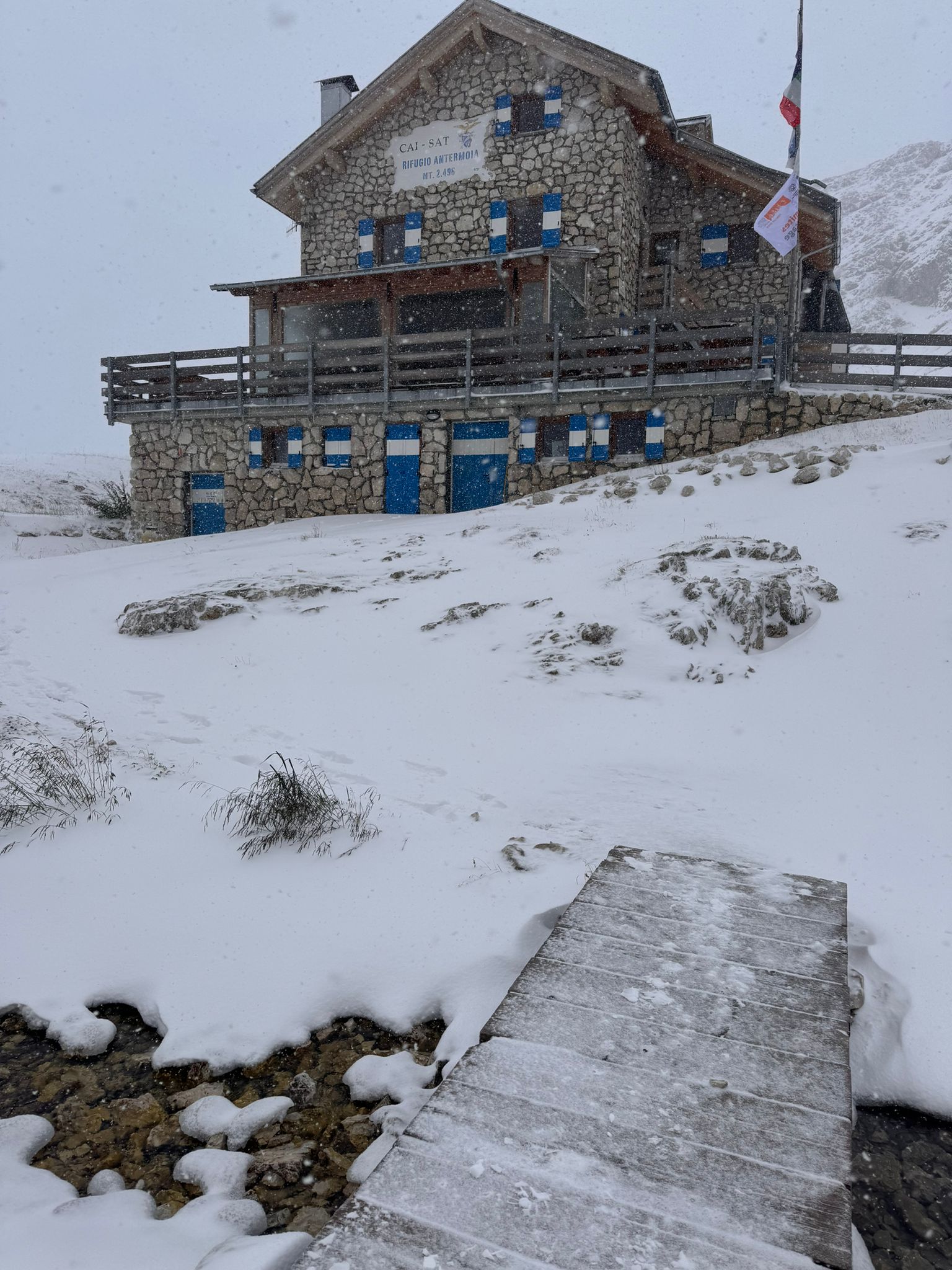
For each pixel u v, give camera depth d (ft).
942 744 22.58
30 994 13.88
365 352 68.74
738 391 50.39
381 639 31.73
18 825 18.98
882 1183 10.45
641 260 69.87
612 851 16.62
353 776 22.34
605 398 52.95
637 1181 8.25
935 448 42.63
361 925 15.15
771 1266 7.24
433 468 57.57
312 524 58.13
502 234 64.03
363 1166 10.38
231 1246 8.57
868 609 30.30
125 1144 11.15
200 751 24.03
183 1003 13.56
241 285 67.00
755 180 65.31
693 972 12.08
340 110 65.72
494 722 25.48
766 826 19.07
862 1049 12.32
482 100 64.23
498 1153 8.55
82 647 33.94
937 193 389.19
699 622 29.09
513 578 36.42
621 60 57.82
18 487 85.05
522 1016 11.03
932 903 15.72
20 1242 8.96
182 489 65.87
